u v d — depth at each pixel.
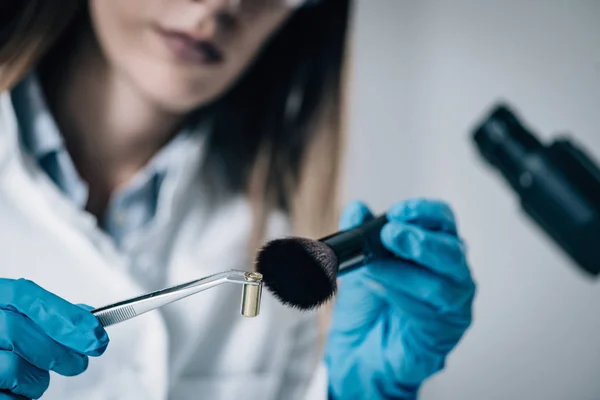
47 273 0.65
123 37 0.68
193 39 0.69
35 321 0.49
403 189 0.79
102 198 0.70
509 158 0.81
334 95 0.76
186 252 0.71
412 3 0.78
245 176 0.74
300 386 0.74
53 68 0.67
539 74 0.83
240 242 0.73
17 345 0.49
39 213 0.66
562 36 0.84
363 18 0.76
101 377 0.65
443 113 0.80
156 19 0.68
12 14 0.66
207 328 0.71
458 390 0.82
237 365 0.71
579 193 0.81
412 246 0.53
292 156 0.75
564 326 0.85
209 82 0.71
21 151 0.66
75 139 0.69
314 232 0.75
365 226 0.51
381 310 0.64
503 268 0.83
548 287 0.84
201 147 0.72
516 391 0.84
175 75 0.70
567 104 0.85
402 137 0.78
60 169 0.68
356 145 0.77
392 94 0.78
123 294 0.66
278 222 0.75
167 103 0.70
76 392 0.65
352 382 0.64
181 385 0.70
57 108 0.68
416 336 0.60
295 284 0.44
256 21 0.71
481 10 0.80
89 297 0.65
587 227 0.81
